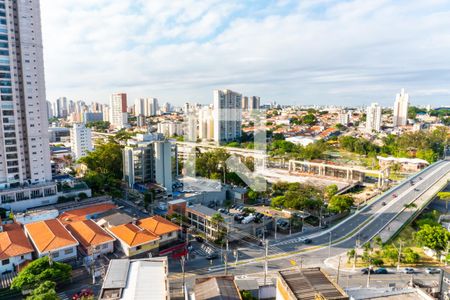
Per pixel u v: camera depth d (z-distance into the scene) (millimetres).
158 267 58125
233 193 141500
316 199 128875
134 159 153125
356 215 122750
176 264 84875
